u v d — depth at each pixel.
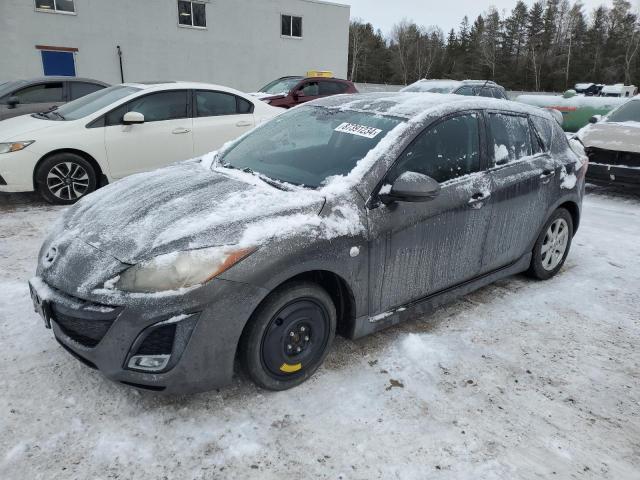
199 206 2.72
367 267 2.87
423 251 3.16
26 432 2.38
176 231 2.49
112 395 2.65
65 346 2.48
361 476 2.24
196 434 2.42
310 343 2.81
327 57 26.14
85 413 2.52
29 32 18.50
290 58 24.92
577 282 4.43
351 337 3.00
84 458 2.25
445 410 2.69
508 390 2.88
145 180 3.27
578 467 2.35
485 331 3.51
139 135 6.51
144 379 2.34
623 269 4.77
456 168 3.35
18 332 3.20
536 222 4.03
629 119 7.92
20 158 5.84
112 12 19.88
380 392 2.80
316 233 2.62
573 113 12.86
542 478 2.28
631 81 57.56
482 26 68.94
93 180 6.33
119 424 2.45
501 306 3.91
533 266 4.26
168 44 21.42
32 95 9.02
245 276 2.39
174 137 6.77
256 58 23.91
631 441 2.54
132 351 2.31
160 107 6.73
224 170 3.38
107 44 20.06
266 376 2.66
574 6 66.31
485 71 64.81
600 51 60.50
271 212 2.63
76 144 6.11
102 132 6.27
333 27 25.86
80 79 9.53
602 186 8.56
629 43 58.59
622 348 3.39
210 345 2.38
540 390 2.90
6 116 8.70
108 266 2.41
